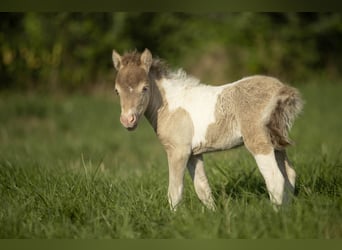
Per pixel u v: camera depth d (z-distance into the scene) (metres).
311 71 32.59
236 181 11.37
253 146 9.52
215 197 10.91
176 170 10.05
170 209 9.90
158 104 10.27
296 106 9.66
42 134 23.94
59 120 25.84
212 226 8.73
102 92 30.64
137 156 19.59
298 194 10.09
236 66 30.55
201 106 10.01
